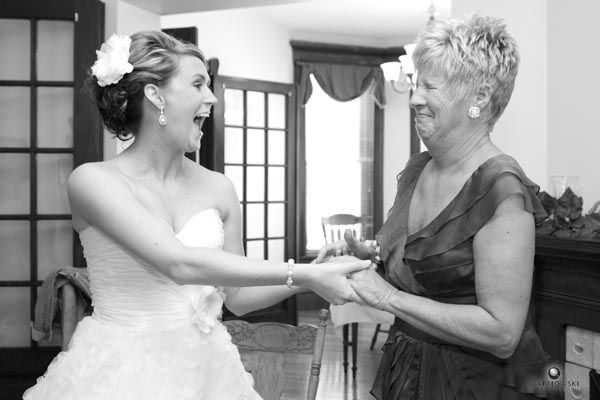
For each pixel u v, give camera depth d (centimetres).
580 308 280
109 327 173
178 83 172
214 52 696
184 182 186
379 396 169
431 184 160
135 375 165
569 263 281
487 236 143
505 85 147
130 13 475
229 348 183
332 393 460
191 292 177
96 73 172
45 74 445
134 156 179
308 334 197
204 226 178
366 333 661
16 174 443
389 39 844
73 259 440
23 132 443
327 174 842
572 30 330
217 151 663
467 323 143
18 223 441
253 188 705
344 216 696
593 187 320
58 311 363
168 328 173
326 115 840
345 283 156
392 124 852
